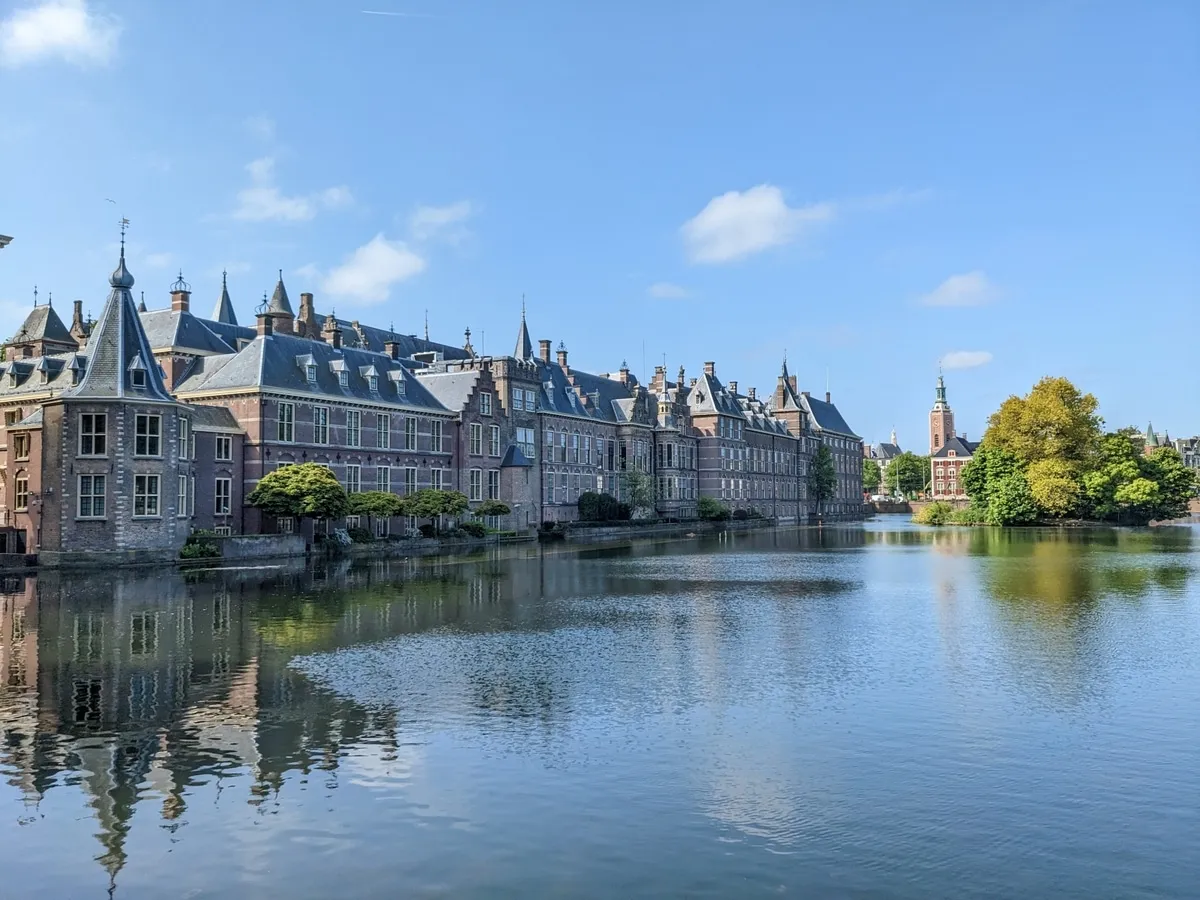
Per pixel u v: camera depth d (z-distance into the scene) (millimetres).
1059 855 13148
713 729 18891
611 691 22094
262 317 72438
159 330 73625
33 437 56594
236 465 65375
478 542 81188
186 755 17266
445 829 13977
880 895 12023
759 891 12109
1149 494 114062
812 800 15055
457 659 25844
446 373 90812
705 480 135750
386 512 69812
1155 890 12180
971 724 19266
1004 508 112500
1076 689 22250
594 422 112938
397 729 18906
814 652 27000
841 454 195375
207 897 12078
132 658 25766
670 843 13492
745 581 47969
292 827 14078
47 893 12203
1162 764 16781
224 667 24641
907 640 29047
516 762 16859
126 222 57000
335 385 73812
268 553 60750
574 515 107688
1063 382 110562
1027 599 39219
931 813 14562
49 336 83875
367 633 30156
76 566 53156
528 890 12148
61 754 17328
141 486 55062
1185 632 30312
